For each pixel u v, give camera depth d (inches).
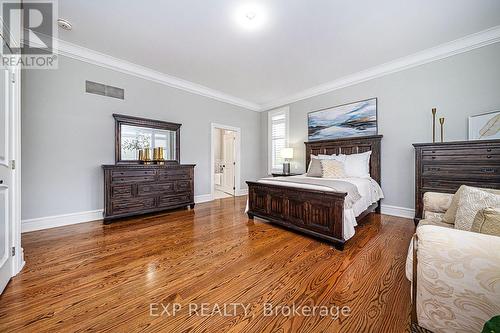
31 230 107.7
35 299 54.5
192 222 125.3
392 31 101.3
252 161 232.4
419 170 109.6
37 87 109.0
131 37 107.5
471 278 30.7
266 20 93.2
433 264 33.9
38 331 44.4
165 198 144.7
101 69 130.1
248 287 60.7
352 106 156.3
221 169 268.8
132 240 96.0
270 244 92.0
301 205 102.0
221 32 102.3
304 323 47.3
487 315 29.7
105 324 46.5
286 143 205.0
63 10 87.2
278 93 195.3
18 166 68.1
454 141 104.7
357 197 99.7
